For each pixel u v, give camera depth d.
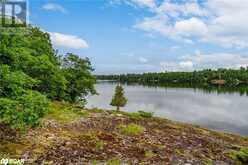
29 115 13.75
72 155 15.31
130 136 21.11
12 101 13.36
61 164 13.90
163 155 17.67
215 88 184.88
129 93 138.00
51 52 39.41
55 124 21.27
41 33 37.03
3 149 14.60
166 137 22.42
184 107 79.62
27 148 15.30
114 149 17.44
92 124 23.36
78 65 47.09
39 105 14.43
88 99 102.56
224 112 70.06
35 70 20.80
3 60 14.72
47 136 17.83
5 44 14.55
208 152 19.94
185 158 17.69
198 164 16.89
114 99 64.00
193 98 108.50
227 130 48.34
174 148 19.56
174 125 28.69
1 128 17.14
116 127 23.28
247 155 19.52
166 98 108.81
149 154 17.33
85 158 15.15
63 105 32.03
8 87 13.86
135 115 31.02
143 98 108.38
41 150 15.36
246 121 57.97
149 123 27.48
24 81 14.47
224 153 20.19
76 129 20.95
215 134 27.47
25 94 14.27
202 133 26.64
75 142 17.58
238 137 28.23
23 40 16.23
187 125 30.59
